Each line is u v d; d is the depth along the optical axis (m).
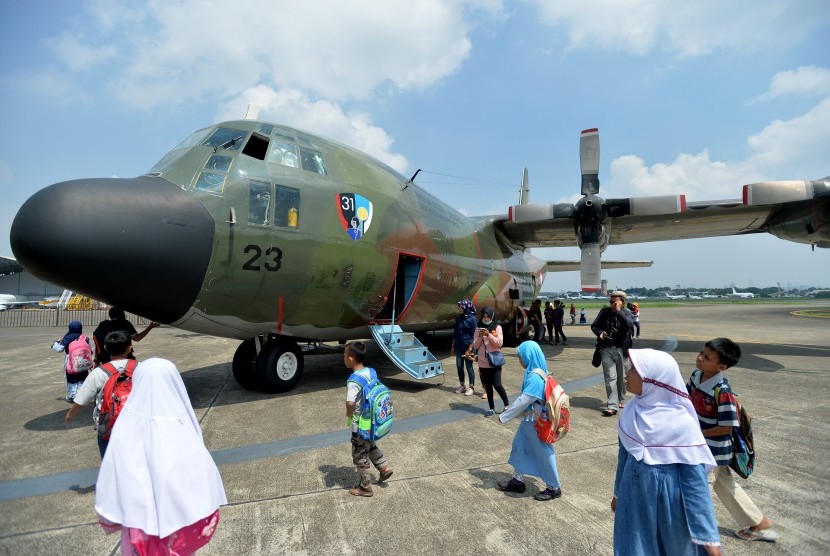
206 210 6.07
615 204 11.84
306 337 7.91
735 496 3.17
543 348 14.59
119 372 3.62
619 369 6.50
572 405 7.11
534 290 17.48
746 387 8.23
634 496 2.35
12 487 4.10
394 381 8.98
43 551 3.08
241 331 7.04
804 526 3.42
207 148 6.62
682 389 2.36
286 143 7.28
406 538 3.25
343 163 8.02
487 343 6.46
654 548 2.28
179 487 2.08
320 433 5.62
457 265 10.85
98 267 5.27
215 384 8.48
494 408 6.86
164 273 5.71
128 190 5.67
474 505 3.77
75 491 4.03
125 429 2.14
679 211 11.45
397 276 9.77
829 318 31.86
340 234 7.42
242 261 6.33
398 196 8.93
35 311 36.31
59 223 5.06
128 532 2.08
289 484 4.18
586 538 3.26
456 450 5.10
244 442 5.30
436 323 10.97
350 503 3.80
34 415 6.50
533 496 3.94
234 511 3.65
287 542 3.19
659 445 2.31
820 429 5.79
